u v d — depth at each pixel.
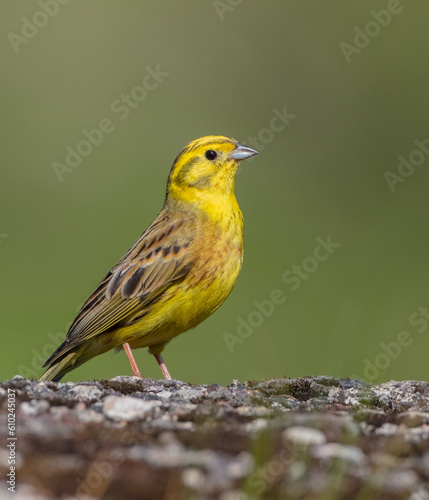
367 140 25.53
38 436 5.67
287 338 16.08
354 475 5.19
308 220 22.12
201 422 6.12
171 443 5.61
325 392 7.85
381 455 5.51
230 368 15.27
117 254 19.86
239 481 5.05
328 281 19.31
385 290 18.94
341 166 24.58
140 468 5.19
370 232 21.88
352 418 6.38
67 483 5.03
